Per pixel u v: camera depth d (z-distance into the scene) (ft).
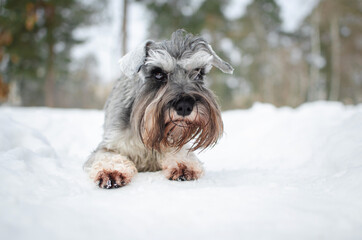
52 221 0.91
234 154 2.37
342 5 9.91
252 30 12.14
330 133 2.06
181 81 1.62
